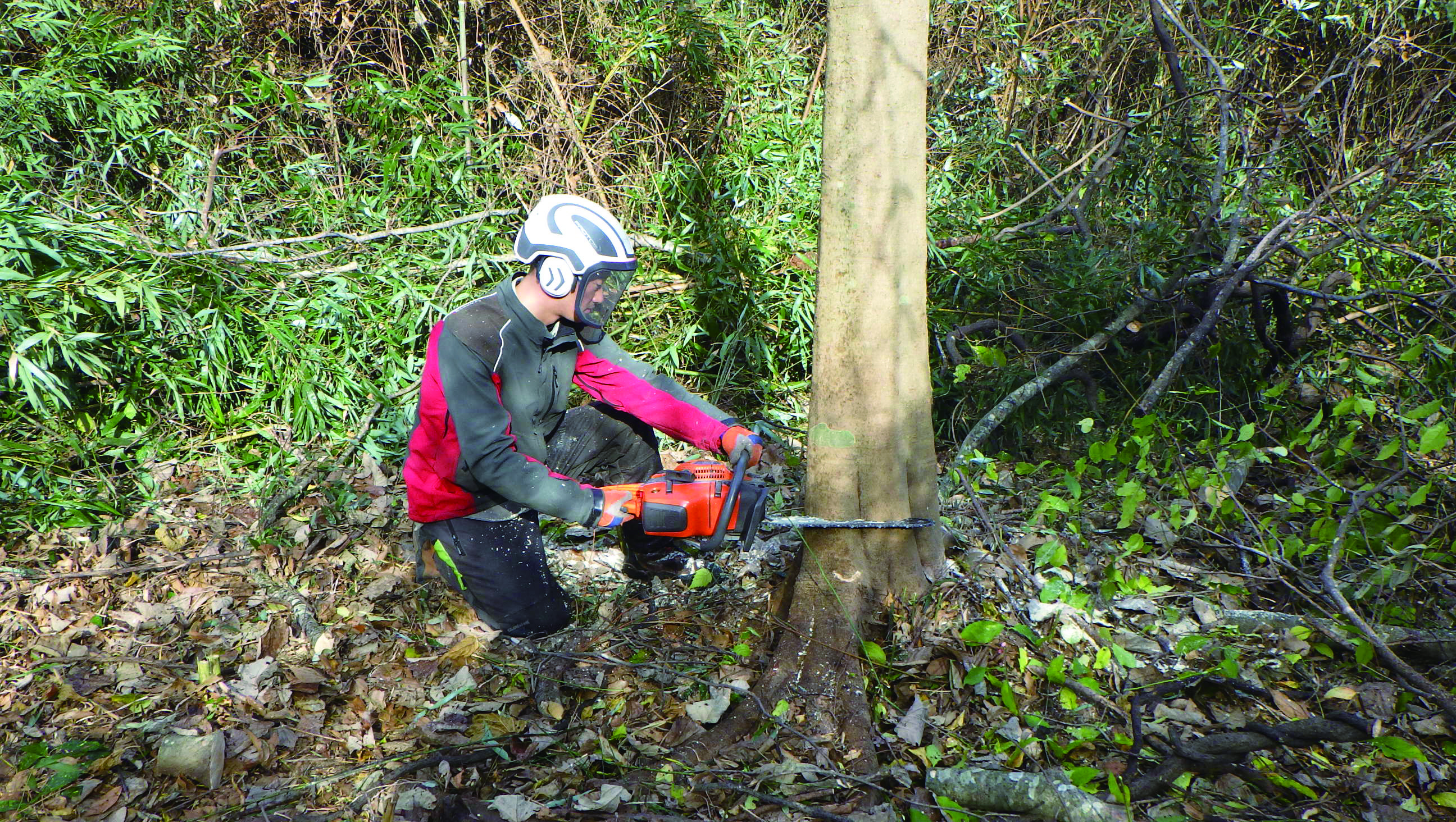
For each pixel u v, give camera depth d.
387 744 2.06
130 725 2.09
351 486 3.24
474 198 4.10
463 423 2.13
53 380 2.90
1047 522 2.83
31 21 3.72
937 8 5.24
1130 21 5.00
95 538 2.90
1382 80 5.09
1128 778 1.85
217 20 4.26
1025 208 4.66
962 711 2.09
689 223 4.11
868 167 2.09
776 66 4.71
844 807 1.85
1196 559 2.73
